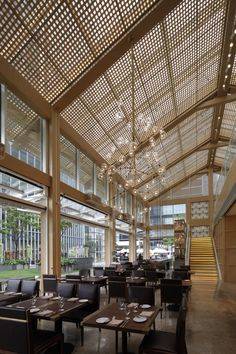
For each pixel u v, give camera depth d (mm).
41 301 4625
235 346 4539
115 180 14805
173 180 23391
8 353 3092
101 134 11383
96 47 7773
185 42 9250
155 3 7246
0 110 6645
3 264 7406
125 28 7617
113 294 6770
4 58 6625
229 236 13039
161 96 11367
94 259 13609
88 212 12047
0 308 3201
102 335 4949
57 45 7258
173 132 15078
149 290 4707
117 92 9938
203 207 23250
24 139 7684
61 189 9141
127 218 16094
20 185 7363
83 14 6926
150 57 9219
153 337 3627
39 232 8383
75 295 5383
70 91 8367
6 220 7602
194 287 10805
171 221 23547
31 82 7676
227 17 8555
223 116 16172
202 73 11344
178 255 17047
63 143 9891
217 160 22500
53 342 3705
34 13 6426
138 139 12562
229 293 9422
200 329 5398
